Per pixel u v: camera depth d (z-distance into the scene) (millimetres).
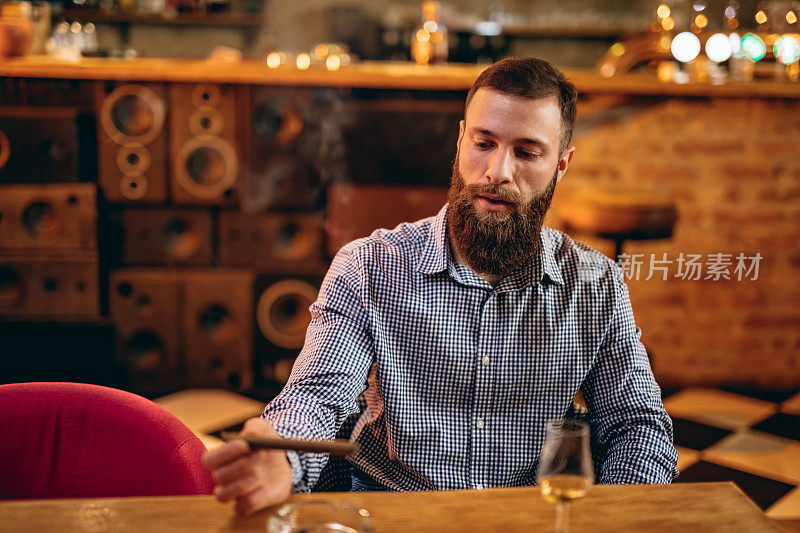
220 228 3160
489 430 1294
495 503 1002
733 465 2605
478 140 1214
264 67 3100
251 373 3209
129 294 3137
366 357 1264
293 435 1075
